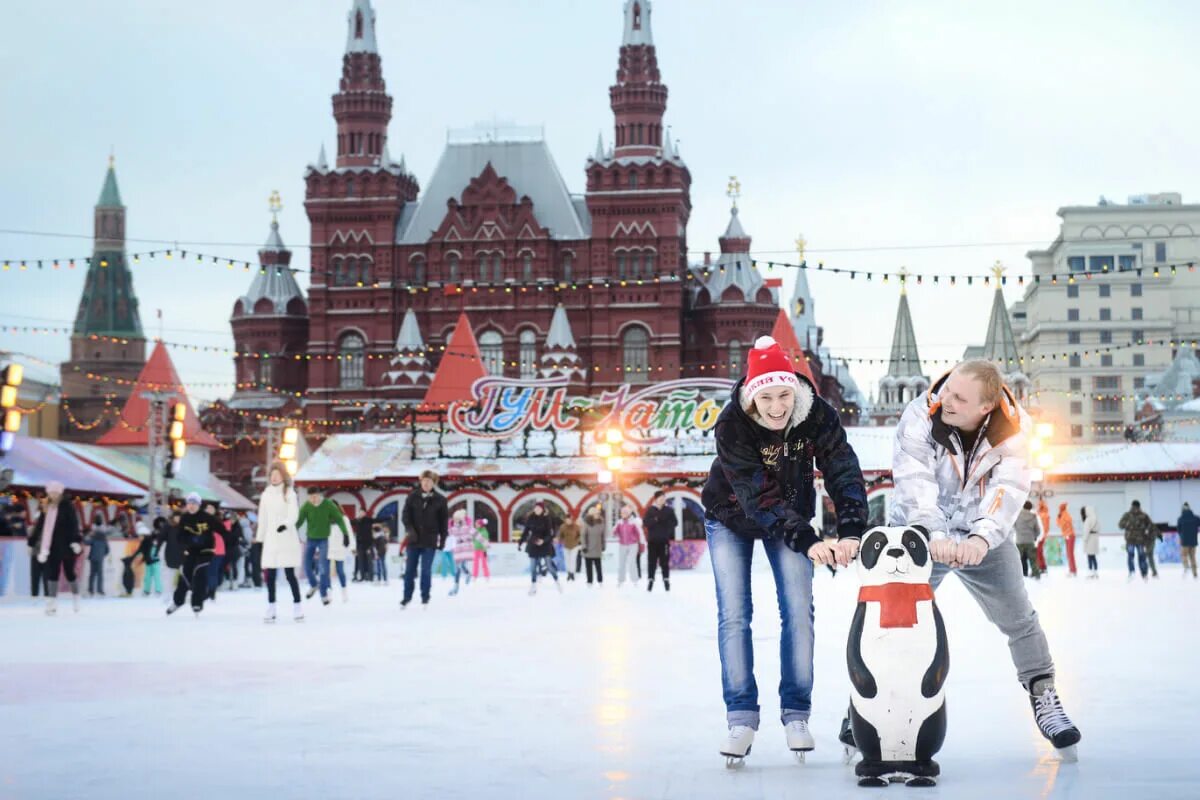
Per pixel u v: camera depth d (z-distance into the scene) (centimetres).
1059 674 1047
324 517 2330
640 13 11681
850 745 653
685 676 1077
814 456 665
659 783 604
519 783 607
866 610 586
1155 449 5919
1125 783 578
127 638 1580
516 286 11294
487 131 11919
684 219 11731
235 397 11862
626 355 11281
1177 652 1241
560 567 5047
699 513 6025
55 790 597
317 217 11644
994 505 617
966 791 566
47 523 2275
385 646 1419
